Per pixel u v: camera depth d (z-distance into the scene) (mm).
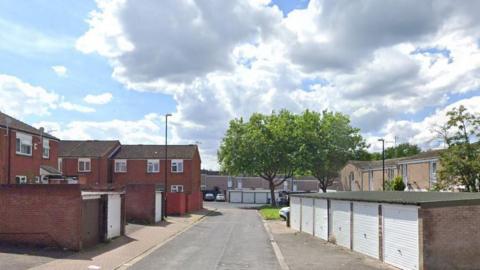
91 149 71750
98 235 24484
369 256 21375
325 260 20469
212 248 24703
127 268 17906
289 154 81625
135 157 72188
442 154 35000
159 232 32812
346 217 24859
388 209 19281
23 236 21438
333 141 85000
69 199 21406
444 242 16500
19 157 38625
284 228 39344
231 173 84625
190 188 71500
